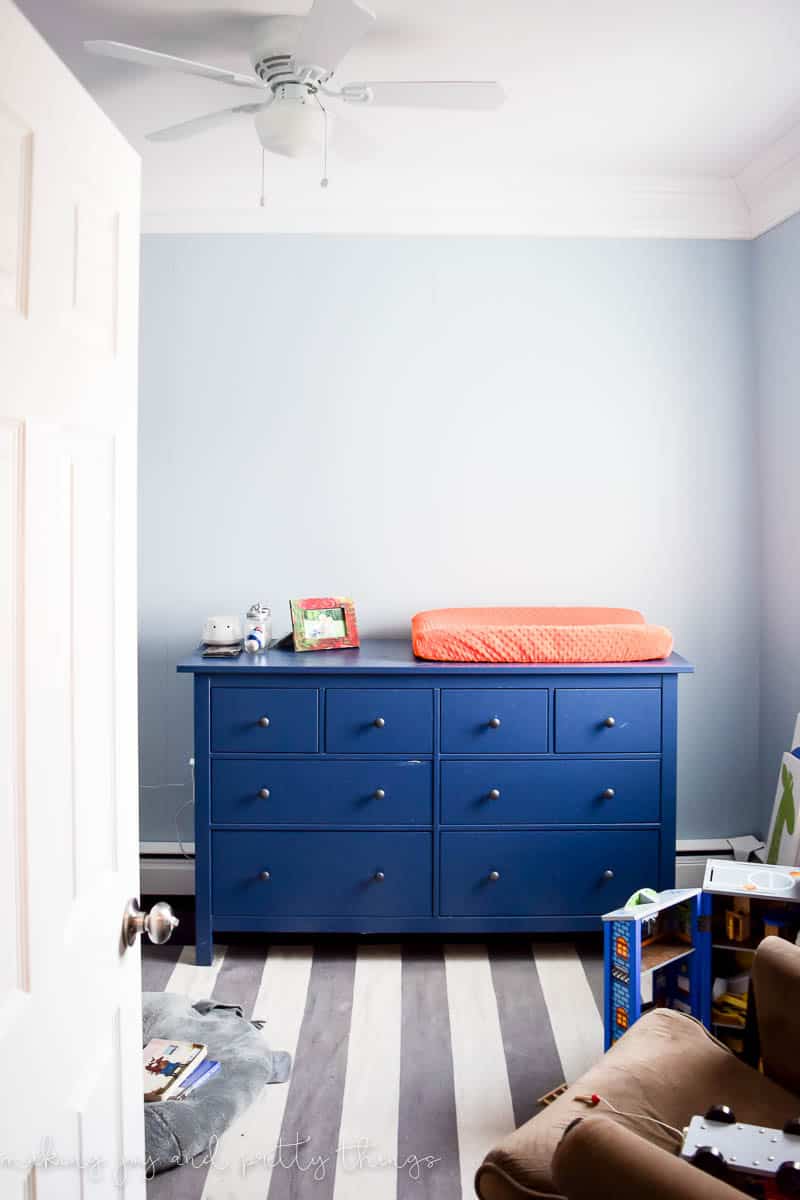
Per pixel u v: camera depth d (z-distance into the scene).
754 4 2.09
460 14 2.12
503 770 2.89
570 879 2.92
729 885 2.26
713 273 3.33
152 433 3.32
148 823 3.39
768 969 1.71
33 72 0.96
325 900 2.91
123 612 1.25
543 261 3.31
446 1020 2.55
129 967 1.28
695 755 3.42
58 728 1.05
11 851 0.94
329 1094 2.21
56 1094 1.04
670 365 3.34
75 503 1.09
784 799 2.88
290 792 2.89
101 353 1.16
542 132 2.80
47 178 1.00
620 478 3.36
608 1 2.07
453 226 3.26
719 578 3.38
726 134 2.82
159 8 2.10
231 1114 2.10
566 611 3.22
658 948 2.32
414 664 2.86
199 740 2.88
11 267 0.92
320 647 3.12
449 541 3.35
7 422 0.92
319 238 3.29
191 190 3.21
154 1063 2.23
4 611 0.92
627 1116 1.53
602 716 2.88
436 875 2.91
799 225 2.98
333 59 1.99
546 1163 1.43
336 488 3.33
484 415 3.33
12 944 0.94
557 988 2.73
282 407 3.32
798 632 3.06
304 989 2.73
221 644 3.04
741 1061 1.73
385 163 3.04
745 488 3.37
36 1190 0.99
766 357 3.25
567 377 3.33
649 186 3.21
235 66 2.40
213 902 2.91
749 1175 1.24
